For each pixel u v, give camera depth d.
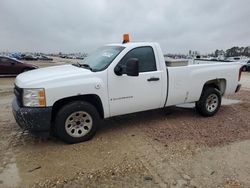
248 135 4.89
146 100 5.05
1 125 5.46
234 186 3.17
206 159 3.87
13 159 3.88
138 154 4.04
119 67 4.64
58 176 3.39
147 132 5.03
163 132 5.02
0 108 7.06
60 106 4.41
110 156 3.97
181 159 3.87
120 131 5.09
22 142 4.53
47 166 3.66
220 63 6.19
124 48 4.82
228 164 3.72
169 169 3.57
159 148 4.26
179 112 6.46
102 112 4.66
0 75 16.86
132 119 5.87
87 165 3.69
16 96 4.38
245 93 9.91
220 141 4.57
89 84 4.36
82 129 4.50
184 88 5.52
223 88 6.35
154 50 5.09
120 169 3.57
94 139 4.66
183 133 4.97
